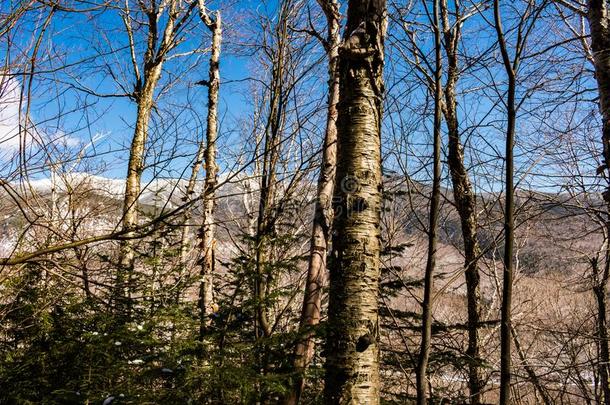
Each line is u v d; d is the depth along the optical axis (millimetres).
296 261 4590
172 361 3834
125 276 4719
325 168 4152
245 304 4031
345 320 2725
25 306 4090
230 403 3477
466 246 5172
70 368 4062
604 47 4090
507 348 2494
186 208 3227
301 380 3465
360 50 3068
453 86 4855
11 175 2973
